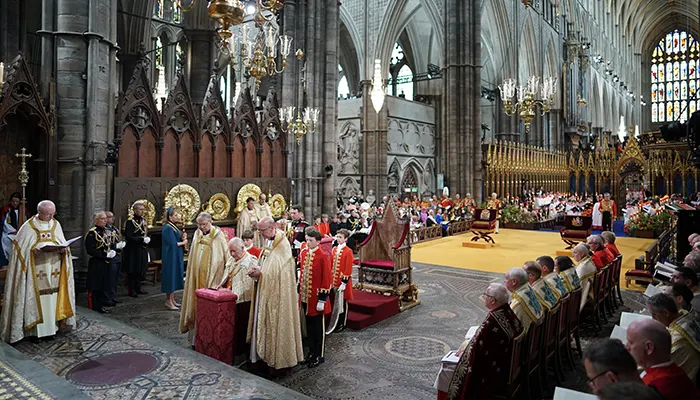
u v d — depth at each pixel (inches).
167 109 519.5
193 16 748.6
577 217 644.7
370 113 1259.2
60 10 408.5
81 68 414.6
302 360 251.1
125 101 474.6
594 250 346.3
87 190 414.0
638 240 809.5
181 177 535.8
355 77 1632.6
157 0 1207.6
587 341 293.0
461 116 1160.2
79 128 413.4
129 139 482.3
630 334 114.5
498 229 952.9
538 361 214.7
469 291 430.6
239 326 261.9
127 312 355.3
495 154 1202.6
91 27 414.0
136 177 476.4
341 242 313.1
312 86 768.9
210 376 222.5
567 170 1545.3
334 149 794.8
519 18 1505.9
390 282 375.2
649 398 67.9
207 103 567.8
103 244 349.7
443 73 1195.9
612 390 71.4
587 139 1935.3
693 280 200.5
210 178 554.6
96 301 354.3
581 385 227.0
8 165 405.4
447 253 658.8
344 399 214.2
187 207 510.9
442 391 193.5
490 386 180.4
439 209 912.9
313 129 713.6
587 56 1955.0
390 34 1289.4
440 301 395.5
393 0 1267.2
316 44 776.9
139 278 411.2
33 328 272.7
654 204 938.1
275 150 666.2
